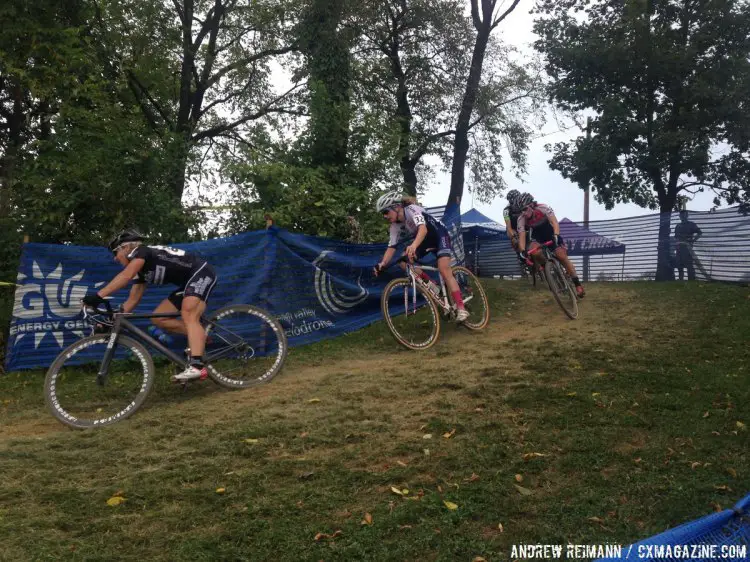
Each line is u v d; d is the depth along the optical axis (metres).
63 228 8.41
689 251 11.59
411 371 5.49
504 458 3.47
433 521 2.85
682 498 2.98
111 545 2.71
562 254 8.20
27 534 2.79
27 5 10.04
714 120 16.50
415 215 6.90
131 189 8.60
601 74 17.33
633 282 10.97
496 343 6.55
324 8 12.66
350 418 4.27
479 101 17.98
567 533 2.74
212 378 5.38
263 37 17.95
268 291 6.88
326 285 7.45
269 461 3.58
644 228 12.84
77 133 8.99
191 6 16.64
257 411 4.58
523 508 2.94
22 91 11.27
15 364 6.12
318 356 6.61
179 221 8.91
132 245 5.25
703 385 4.62
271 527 2.83
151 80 16.69
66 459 3.73
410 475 3.31
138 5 15.57
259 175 9.31
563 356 5.63
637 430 3.82
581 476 3.25
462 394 4.67
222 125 18.55
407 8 17.91
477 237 18.97
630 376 4.89
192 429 4.23
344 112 11.05
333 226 9.32
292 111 17.92
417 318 8.02
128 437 4.13
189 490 3.21
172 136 9.64
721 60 16.23
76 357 5.45
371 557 2.60
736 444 3.58
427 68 18.72
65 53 10.54
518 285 10.77
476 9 18.34
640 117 17.58
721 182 17.72
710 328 6.61
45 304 6.26
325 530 2.79
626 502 2.98
